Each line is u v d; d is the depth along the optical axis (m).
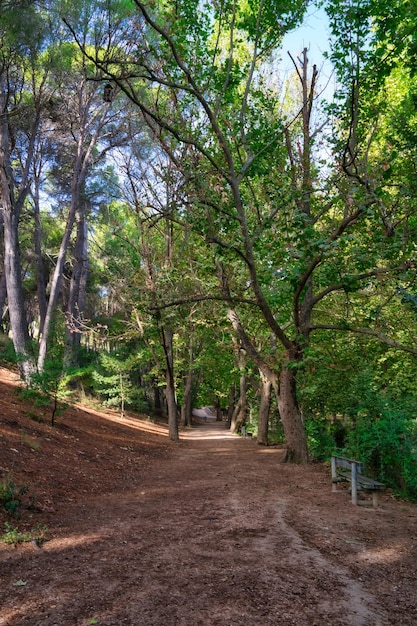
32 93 20.86
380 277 11.38
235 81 11.80
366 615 3.98
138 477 11.56
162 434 26.03
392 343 12.45
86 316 38.53
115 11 16.81
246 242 11.59
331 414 15.56
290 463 13.95
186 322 17.66
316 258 12.05
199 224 11.84
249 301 13.67
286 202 11.78
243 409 32.91
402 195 11.35
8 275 19.20
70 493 8.47
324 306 18.95
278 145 12.98
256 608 3.99
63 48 18.62
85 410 22.45
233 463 14.49
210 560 5.18
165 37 9.83
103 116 21.17
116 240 25.84
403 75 16.48
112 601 4.11
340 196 12.28
